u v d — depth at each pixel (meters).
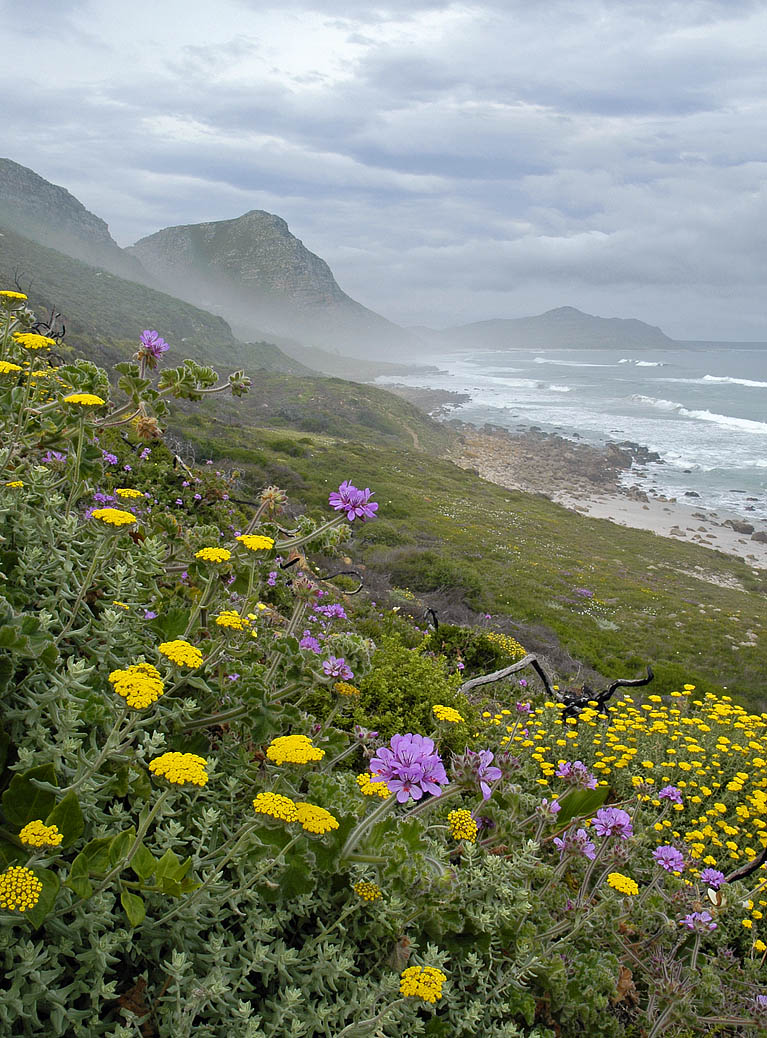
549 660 21.09
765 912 3.98
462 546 41.16
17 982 1.53
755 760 6.05
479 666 9.26
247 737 2.66
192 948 1.90
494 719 5.61
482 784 2.24
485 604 28.58
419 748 2.19
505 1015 2.38
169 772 1.71
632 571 43.56
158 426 3.15
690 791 5.55
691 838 4.65
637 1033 2.80
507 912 2.46
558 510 61.00
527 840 3.01
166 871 1.75
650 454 91.88
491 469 84.94
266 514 3.27
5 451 2.64
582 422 125.38
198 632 2.89
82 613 2.69
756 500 70.25
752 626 34.19
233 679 2.73
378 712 4.94
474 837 2.59
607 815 3.04
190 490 8.73
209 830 2.13
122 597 2.73
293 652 2.67
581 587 37.53
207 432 53.19
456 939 2.44
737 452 94.44
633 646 28.67
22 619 2.04
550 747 5.88
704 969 2.89
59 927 1.68
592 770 5.53
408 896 2.29
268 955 1.93
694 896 3.20
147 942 1.85
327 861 2.13
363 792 2.30
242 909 2.11
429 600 25.89
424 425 115.25
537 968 2.50
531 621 28.08
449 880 2.25
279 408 108.69
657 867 3.34
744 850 4.63
